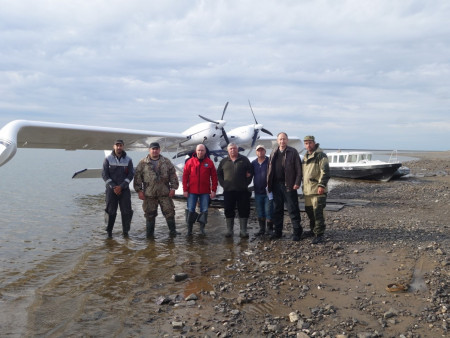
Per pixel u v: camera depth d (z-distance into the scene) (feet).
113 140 24.41
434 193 32.04
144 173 17.33
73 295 10.38
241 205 17.26
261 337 7.84
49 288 10.95
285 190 16.31
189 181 17.84
